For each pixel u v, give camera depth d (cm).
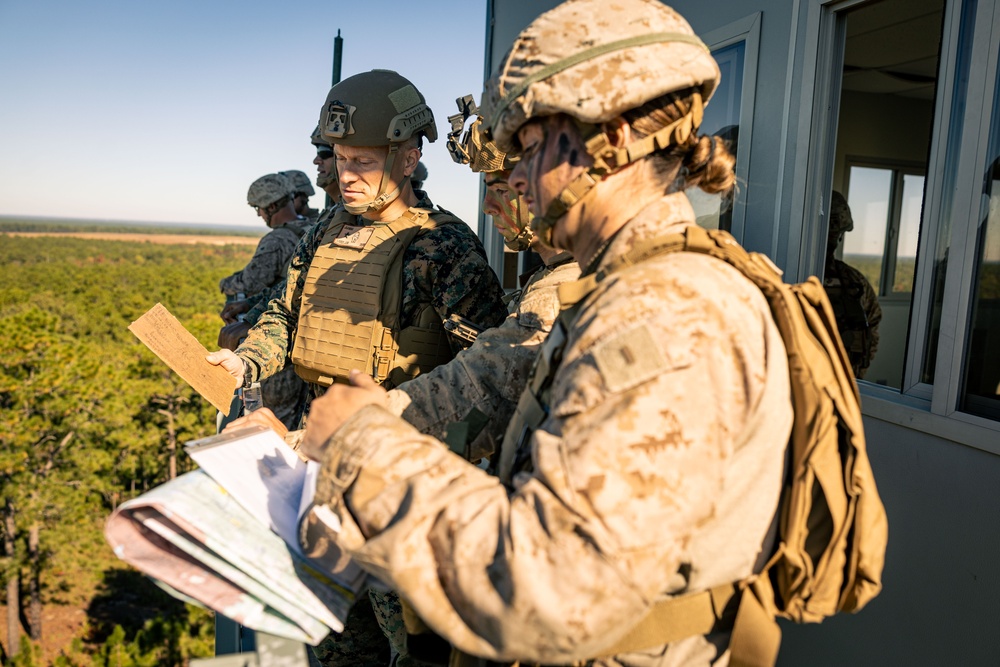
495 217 179
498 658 89
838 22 242
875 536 98
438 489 93
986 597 182
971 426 186
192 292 8794
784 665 241
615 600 80
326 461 101
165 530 99
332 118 216
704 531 92
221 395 201
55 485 4294
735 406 87
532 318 154
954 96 203
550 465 84
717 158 106
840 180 488
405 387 153
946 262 205
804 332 96
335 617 100
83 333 7681
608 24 98
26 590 4225
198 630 3534
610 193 105
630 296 89
